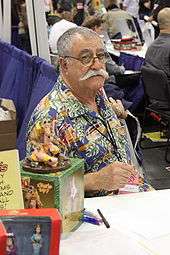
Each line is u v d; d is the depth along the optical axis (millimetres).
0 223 962
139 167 2246
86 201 1479
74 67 1804
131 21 6000
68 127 1775
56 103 1805
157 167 4176
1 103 1622
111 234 1253
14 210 1059
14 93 2637
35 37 2547
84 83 1806
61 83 1852
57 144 1738
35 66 2391
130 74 4797
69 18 6020
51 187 1189
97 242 1205
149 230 1291
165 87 4086
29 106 2318
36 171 1198
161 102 4277
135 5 7617
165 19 4559
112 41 5734
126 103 2863
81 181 1307
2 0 3143
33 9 2514
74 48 1795
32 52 2559
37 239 998
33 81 2408
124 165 1708
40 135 1758
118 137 1911
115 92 2797
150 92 4352
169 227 1311
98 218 1342
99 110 1908
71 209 1250
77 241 1209
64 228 1217
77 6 6516
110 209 1422
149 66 4473
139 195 1535
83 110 1809
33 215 1012
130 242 1210
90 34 1830
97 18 4957
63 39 1838
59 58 1855
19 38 2996
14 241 984
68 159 1290
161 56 4562
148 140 4777
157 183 3848
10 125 1117
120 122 2025
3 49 2953
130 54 5242
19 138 2256
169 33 4617
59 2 6082
